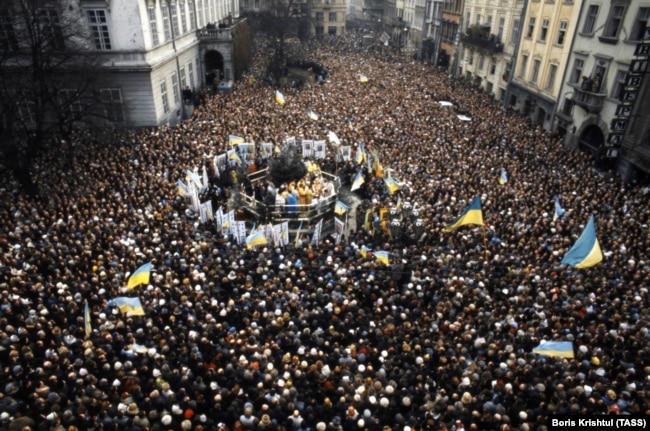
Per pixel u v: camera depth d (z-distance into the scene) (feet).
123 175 78.28
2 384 40.22
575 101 108.58
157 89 114.93
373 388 40.98
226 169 92.02
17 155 77.05
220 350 44.52
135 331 47.50
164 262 57.67
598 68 105.60
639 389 41.24
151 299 51.08
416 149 97.04
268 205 80.94
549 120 125.49
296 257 63.87
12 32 86.74
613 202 75.77
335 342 46.91
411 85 153.99
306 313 50.19
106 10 102.01
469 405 39.91
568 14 116.47
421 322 50.24
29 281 51.29
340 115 117.80
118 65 107.04
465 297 54.03
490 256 61.52
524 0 137.39
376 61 202.08
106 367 41.27
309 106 124.26
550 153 98.68
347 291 55.06
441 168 87.76
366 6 356.59
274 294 52.90
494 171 86.69
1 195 73.72
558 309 51.39
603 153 98.58
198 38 156.25
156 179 79.05
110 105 106.52
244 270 58.23
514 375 42.80
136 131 106.32
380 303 53.11
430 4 226.38
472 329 48.32
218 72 171.22
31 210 66.59
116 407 38.04
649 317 48.32
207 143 96.53
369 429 37.60
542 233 66.85
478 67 174.60
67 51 88.74
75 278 54.13
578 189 79.61
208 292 52.80
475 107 133.59
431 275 57.88
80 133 96.17
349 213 84.94
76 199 70.59
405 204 71.26
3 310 46.65
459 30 190.90
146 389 41.37
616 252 60.03
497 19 160.04
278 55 196.34
